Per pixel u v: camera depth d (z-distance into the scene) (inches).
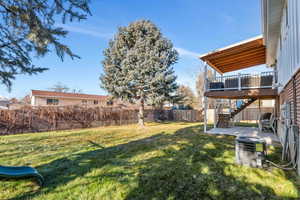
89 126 520.4
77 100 861.8
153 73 516.7
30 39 109.8
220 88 337.4
